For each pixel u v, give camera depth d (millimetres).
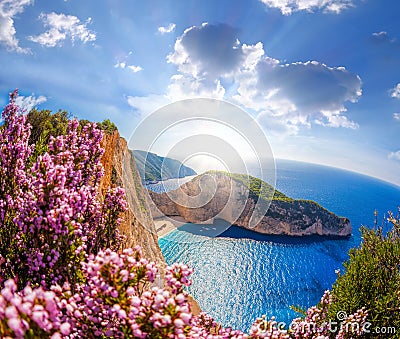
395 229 7117
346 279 6816
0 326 1522
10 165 3961
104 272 2213
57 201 3039
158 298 2174
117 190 4277
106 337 2428
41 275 3070
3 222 3598
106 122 11719
